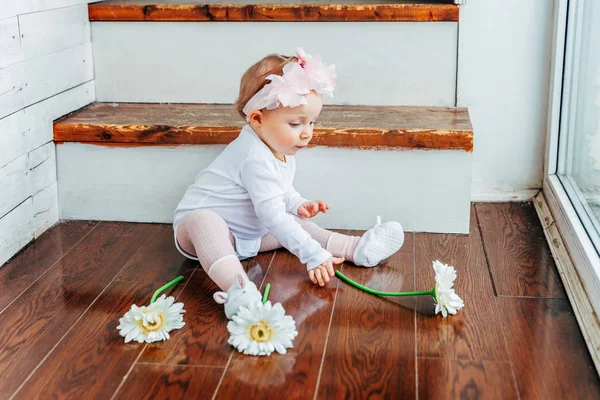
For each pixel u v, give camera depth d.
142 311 1.51
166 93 2.34
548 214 2.13
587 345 1.48
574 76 2.13
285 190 1.81
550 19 2.19
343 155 2.02
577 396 1.33
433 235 2.05
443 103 2.28
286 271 1.84
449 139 1.97
